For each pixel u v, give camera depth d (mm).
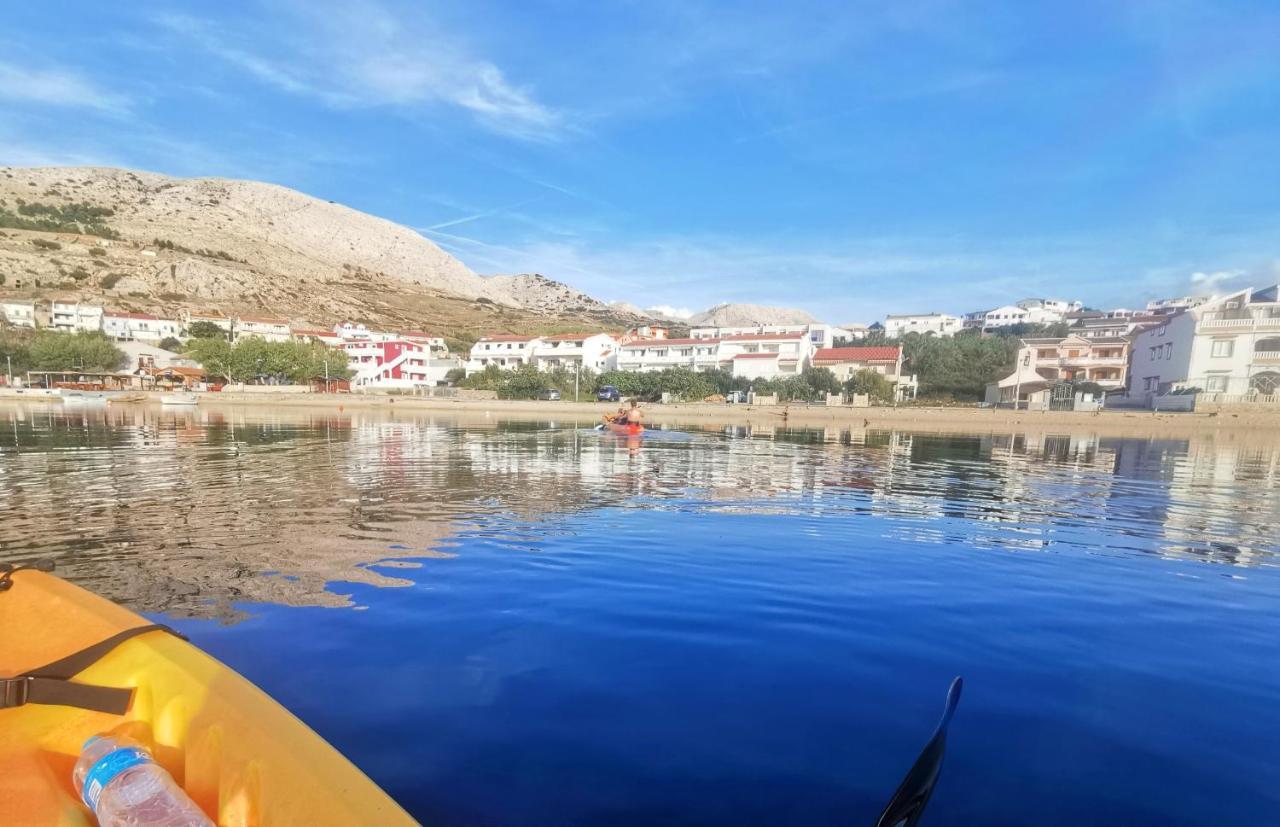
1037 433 33469
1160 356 52656
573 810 2559
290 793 1698
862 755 3004
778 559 6598
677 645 4316
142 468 13453
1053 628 4730
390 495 10305
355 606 5027
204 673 2258
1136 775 2881
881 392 54906
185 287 113375
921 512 9539
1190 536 8086
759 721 3305
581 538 7434
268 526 7934
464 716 3318
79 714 2146
